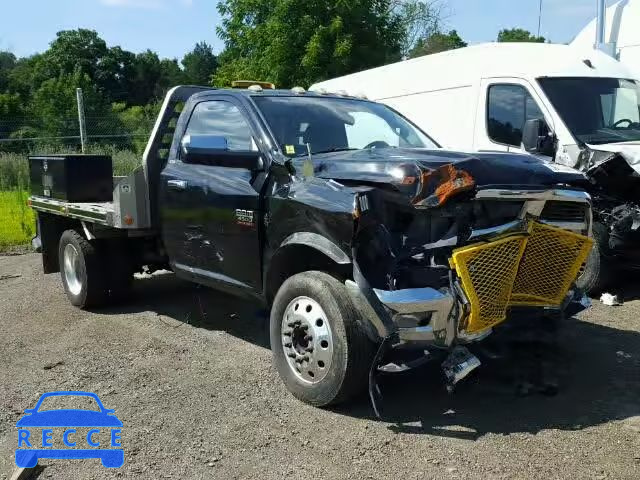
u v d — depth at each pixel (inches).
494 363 208.8
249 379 203.8
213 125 235.8
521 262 175.3
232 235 213.9
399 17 876.0
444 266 164.6
